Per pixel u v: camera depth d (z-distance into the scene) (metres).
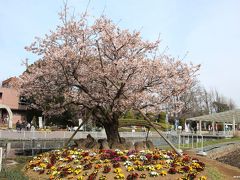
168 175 12.11
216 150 28.45
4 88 53.78
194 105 85.75
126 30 17.34
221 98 101.44
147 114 19.42
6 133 27.94
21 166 15.34
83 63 17.27
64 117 46.00
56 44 17.78
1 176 10.84
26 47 18.05
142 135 39.66
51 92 18.14
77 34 17.09
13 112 53.75
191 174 12.09
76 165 13.21
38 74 17.84
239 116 49.47
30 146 25.75
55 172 12.65
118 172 12.08
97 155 14.05
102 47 17.36
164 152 15.25
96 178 11.81
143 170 12.33
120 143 16.47
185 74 18.38
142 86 17.36
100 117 17.31
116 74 16.31
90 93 17.16
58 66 17.17
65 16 17.62
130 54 17.17
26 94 19.09
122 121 20.06
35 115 52.94
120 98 16.70
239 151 31.58
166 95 18.08
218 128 71.31
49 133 30.55
